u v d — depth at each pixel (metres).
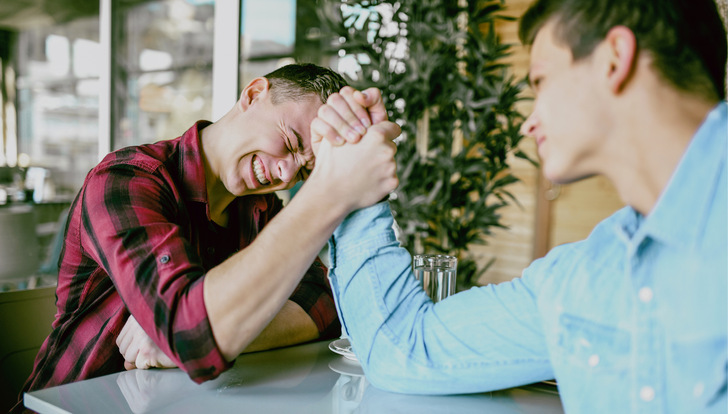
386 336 0.77
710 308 0.50
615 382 0.57
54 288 1.33
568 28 0.50
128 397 0.72
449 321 0.76
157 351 0.84
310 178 0.79
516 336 0.71
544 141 0.54
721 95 0.51
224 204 1.17
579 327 0.61
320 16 2.58
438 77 2.55
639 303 0.54
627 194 0.53
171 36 3.48
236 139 1.03
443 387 0.74
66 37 3.85
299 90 1.01
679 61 0.48
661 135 0.49
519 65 3.81
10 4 3.71
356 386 0.79
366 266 0.81
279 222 0.76
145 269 0.79
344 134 0.77
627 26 0.48
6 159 3.81
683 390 0.51
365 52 2.54
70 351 1.04
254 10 2.56
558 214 4.00
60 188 3.76
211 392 0.75
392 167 0.78
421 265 0.94
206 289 0.73
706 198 0.49
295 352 0.97
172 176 1.05
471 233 2.81
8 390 1.22
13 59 3.80
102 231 0.86
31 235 2.76
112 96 2.53
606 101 0.49
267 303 0.73
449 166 2.55
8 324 1.23
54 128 3.90
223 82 2.44
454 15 2.55
